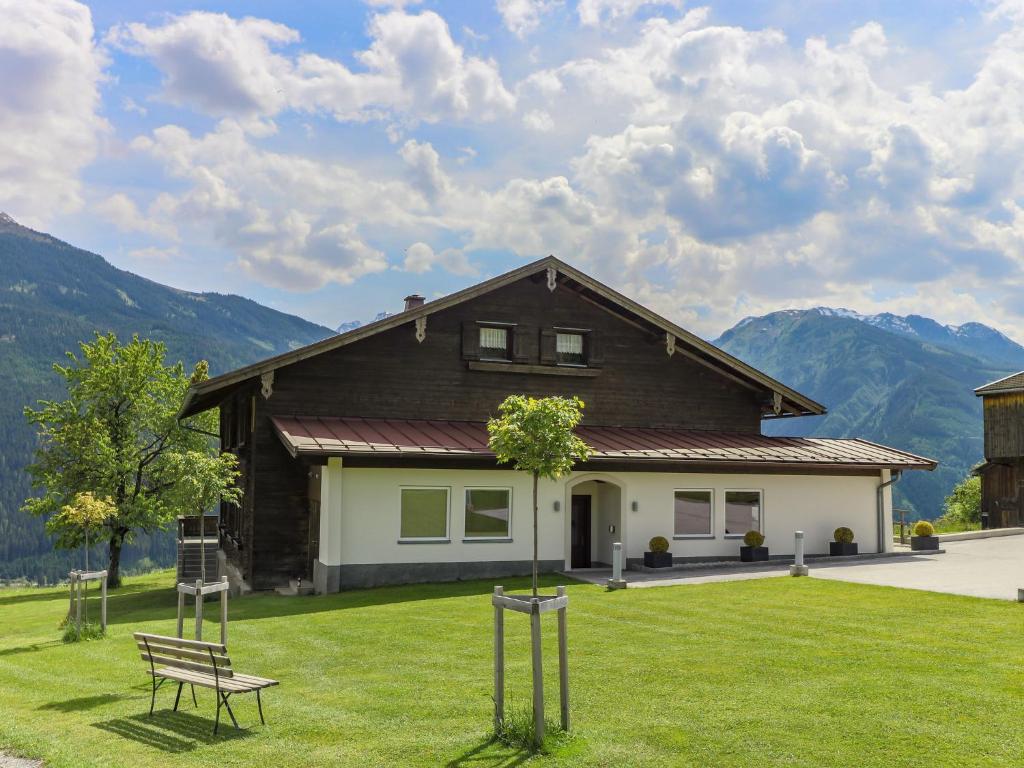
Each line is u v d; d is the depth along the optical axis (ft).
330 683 37.76
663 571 76.18
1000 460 125.49
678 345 93.25
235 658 43.70
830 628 45.93
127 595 98.58
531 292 87.45
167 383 132.77
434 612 55.77
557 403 50.14
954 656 38.78
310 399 78.84
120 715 33.91
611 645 43.04
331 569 69.21
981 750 26.63
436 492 73.61
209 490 70.90
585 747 27.45
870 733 28.40
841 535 85.87
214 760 27.27
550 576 73.00
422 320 82.07
